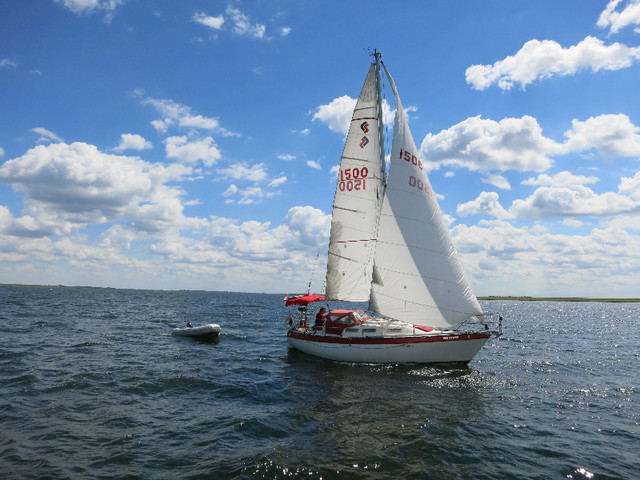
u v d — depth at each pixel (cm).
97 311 6347
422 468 950
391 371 2011
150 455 993
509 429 1240
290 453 1018
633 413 1432
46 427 1172
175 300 12712
